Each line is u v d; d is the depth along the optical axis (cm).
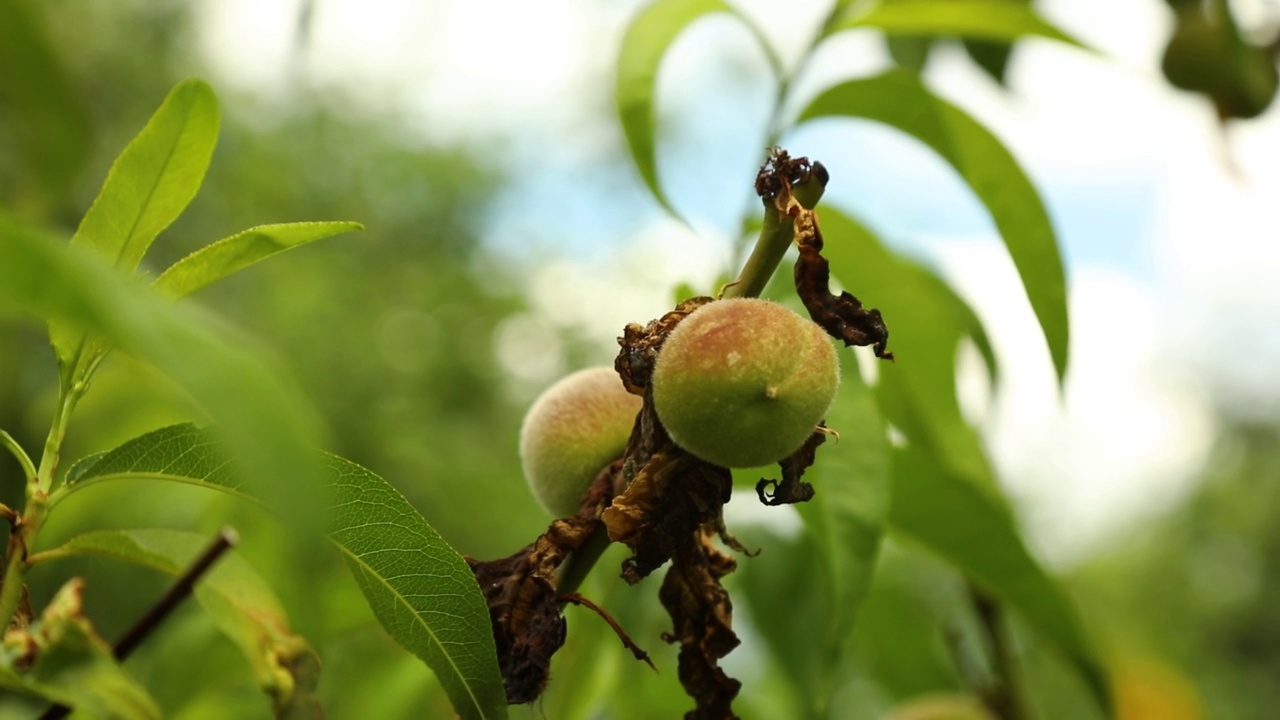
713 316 39
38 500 37
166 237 232
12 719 54
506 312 259
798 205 39
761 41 54
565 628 39
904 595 68
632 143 53
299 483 29
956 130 50
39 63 37
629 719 58
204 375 29
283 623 38
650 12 54
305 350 208
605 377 44
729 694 40
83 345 37
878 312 40
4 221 29
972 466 55
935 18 54
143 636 34
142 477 38
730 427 39
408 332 252
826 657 46
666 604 41
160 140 38
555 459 43
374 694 59
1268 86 75
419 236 289
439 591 38
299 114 279
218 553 34
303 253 230
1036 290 50
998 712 57
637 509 39
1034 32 54
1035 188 50
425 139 312
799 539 57
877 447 47
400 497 38
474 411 246
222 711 56
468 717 38
